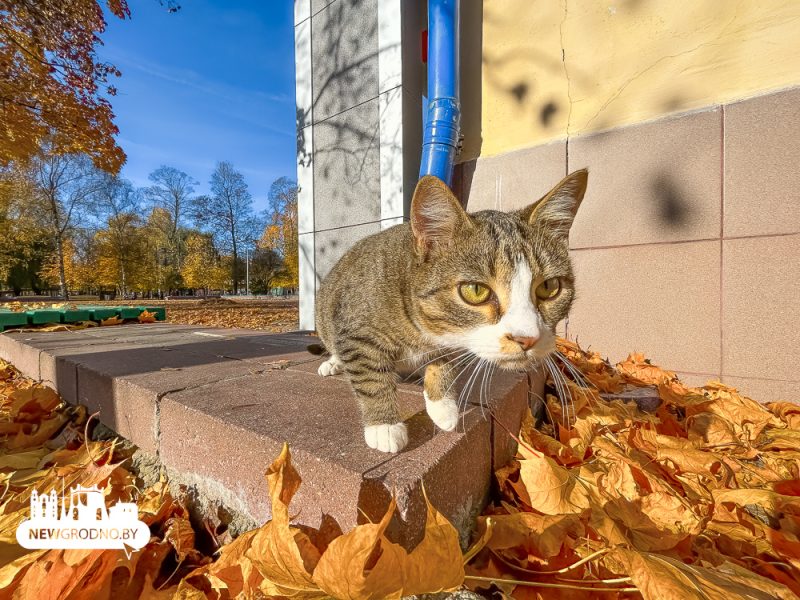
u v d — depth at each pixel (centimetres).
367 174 523
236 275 4644
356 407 182
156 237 4178
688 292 335
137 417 211
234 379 236
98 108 781
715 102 325
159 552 144
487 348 165
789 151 295
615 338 370
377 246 213
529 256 179
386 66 482
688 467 187
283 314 1585
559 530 130
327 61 565
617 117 368
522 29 414
